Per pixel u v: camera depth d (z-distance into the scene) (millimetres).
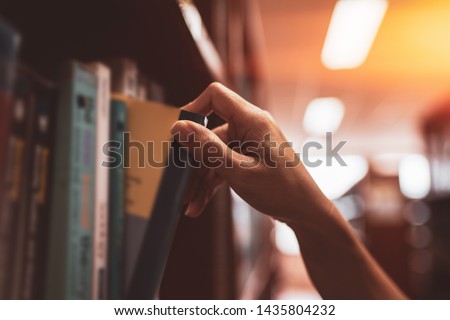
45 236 438
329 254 645
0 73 352
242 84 2061
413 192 8367
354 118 7625
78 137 458
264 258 3072
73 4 550
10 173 379
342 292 670
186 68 756
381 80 5504
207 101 545
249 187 511
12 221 382
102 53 642
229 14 1420
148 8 567
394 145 10094
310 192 556
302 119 7785
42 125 431
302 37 4137
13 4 493
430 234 4211
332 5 3436
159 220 504
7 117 359
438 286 3988
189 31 629
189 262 915
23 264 402
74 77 453
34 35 531
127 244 529
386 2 3381
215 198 938
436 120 7191
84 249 469
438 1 3311
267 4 3387
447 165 6605
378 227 6363
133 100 557
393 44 4309
